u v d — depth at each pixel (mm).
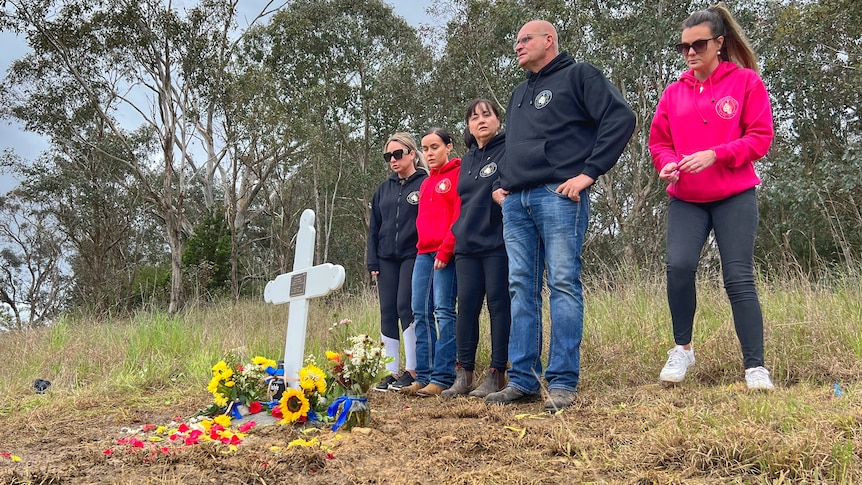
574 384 2863
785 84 13828
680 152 2973
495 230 3344
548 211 2912
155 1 16797
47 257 28438
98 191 21203
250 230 27141
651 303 4594
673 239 2916
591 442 2016
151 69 17281
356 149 23281
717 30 2879
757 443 1750
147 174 22672
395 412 2939
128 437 2689
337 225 25750
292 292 3203
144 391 4359
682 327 2914
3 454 2395
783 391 2477
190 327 6695
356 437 2336
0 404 3945
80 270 24219
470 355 3420
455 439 2203
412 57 21266
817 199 11547
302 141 16641
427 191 3871
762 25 14094
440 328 3623
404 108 21578
